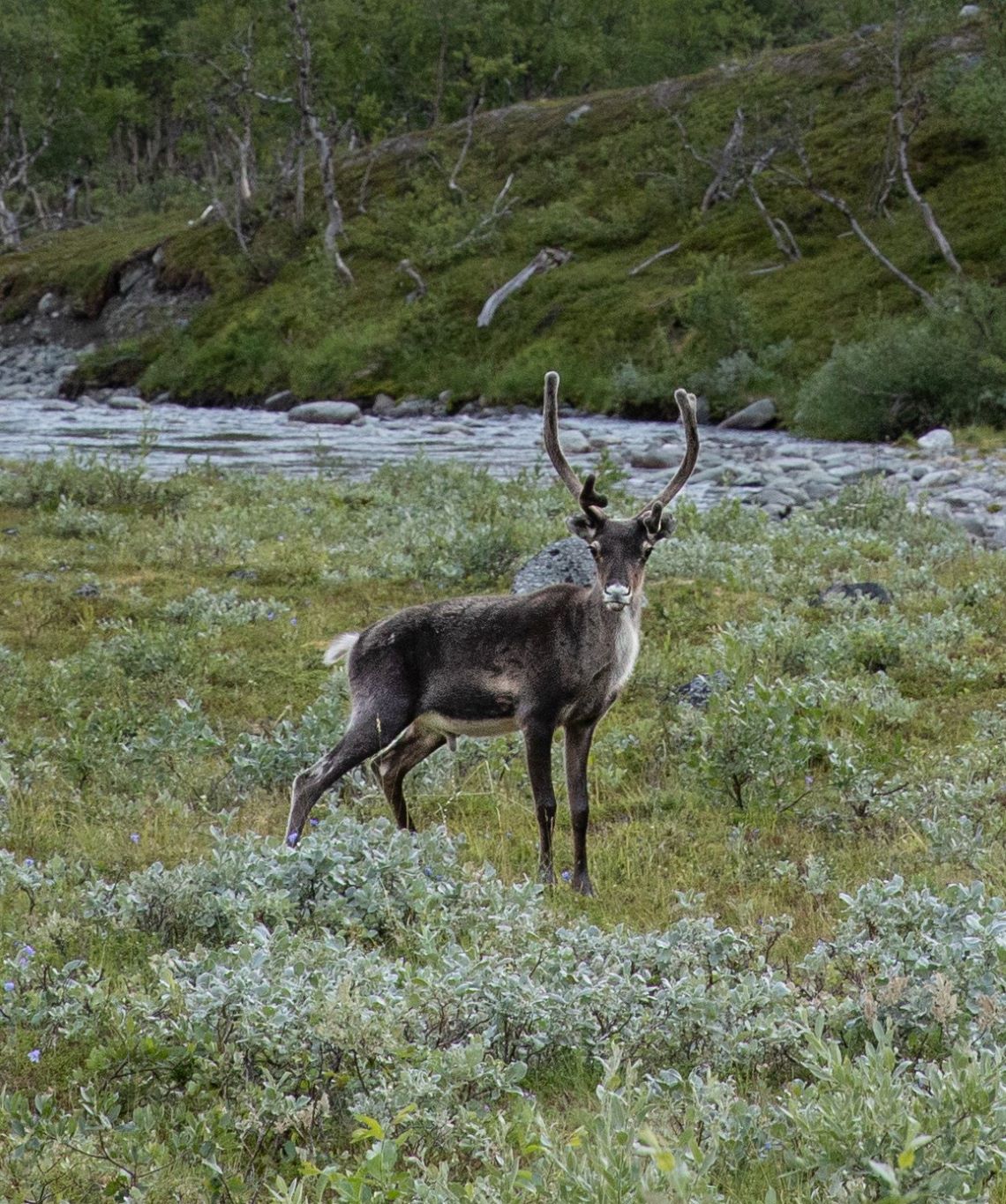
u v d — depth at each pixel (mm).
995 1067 12422
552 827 22625
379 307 135625
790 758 26266
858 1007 15094
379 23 177500
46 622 40625
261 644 38750
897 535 52438
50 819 24562
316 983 15156
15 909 19359
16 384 150375
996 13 121500
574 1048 15312
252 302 146000
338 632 39906
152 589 44562
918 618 39719
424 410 116000
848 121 136250
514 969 16812
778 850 23750
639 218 136750
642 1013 15508
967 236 113312
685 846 24125
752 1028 15000
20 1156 12523
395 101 195625
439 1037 15086
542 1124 11547
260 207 162625
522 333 122500
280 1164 13281
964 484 65938
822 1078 12188
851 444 87375
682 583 44812
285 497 61438
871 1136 11219
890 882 18016
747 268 121250
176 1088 14453
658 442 89125
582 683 22172
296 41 164750
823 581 44469
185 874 19109
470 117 157125
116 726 29391
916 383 87750
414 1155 13203
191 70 185500
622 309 120688
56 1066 15000
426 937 16625
